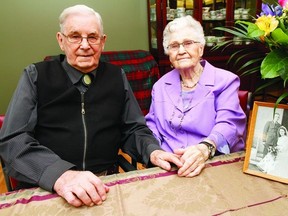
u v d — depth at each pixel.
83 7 1.13
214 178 0.82
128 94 1.30
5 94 2.83
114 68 1.29
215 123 1.21
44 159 0.90
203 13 2.84
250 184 0.78
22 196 0.77
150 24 2.98
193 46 1.25
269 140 0.82
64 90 1.15
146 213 0.68
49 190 0.79
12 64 2.78
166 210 0.69
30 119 1.09
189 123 1.21
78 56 1.13
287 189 0.75
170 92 1.33
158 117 1.32
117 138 1.24
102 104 1.20
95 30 1.13
